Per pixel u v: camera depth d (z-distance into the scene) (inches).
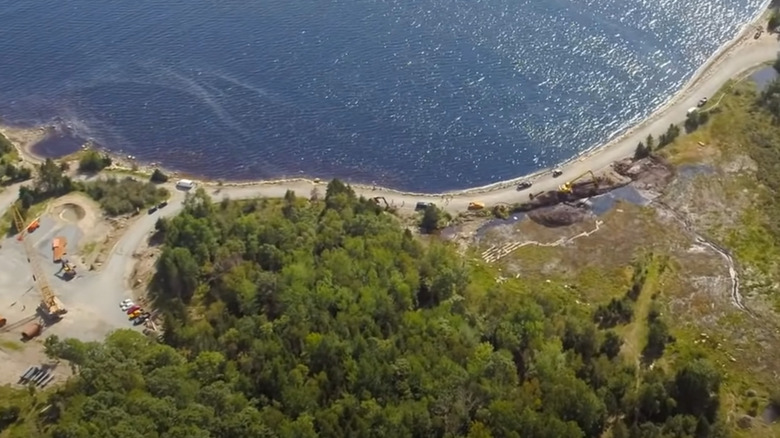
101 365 5944.9
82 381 5920.3
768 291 7303.2
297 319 6323.8
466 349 6028.5
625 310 7017.7
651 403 5866.1
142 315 7214.6
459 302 6663.4
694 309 7145.7
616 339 6510.8
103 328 7130.9
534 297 7057.1
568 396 5639.8
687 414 5856.3
